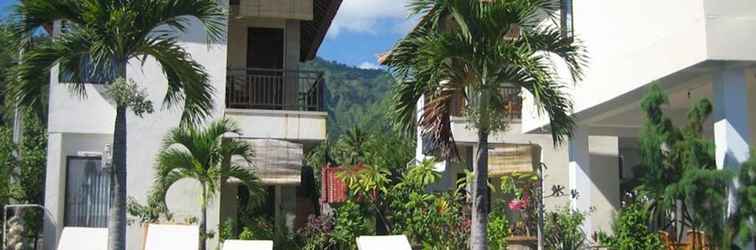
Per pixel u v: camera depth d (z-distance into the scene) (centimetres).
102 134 1506
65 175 1498
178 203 1498
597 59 1408
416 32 999
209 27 1001
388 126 1071
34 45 922
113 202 933
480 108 971
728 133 1103
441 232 1438
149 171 1491
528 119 1681
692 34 1102
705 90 1358
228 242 1246
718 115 1124
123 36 918
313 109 1648
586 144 1656
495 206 1683
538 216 1419
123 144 938
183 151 1449
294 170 1511
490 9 934
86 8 895
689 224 1353
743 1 1080
